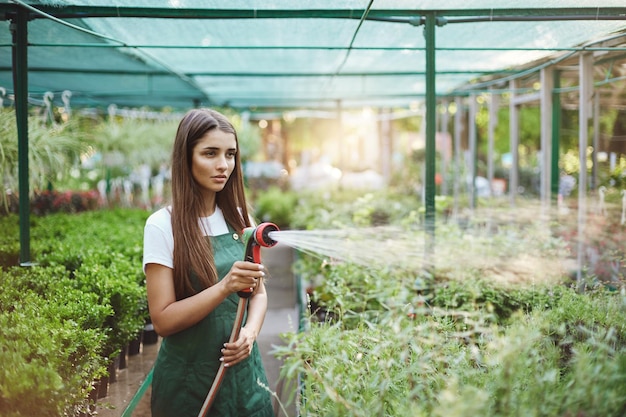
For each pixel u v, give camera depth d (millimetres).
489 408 1778
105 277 3627
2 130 4961
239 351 1986
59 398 2357
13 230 5598
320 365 2250
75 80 7766
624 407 1771
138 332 4094
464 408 1635
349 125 24359
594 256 4680
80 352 2762
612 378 1813
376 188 12953
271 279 7590
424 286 3570
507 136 16391
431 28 3936
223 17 3920
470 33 4805
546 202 6367
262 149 25000
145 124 10492
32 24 4324
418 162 14180
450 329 2670
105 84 8383
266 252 9883
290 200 12438
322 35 5145
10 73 5934
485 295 3471
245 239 1941
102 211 8438
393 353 2295
